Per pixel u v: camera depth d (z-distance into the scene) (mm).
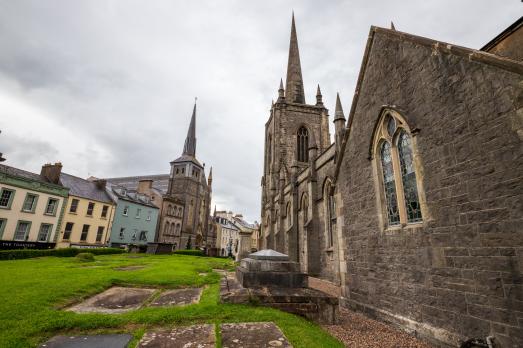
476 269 5293
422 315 6453
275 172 37750
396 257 7559
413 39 7438
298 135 39625
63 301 6852
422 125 6949
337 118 15047
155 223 56438
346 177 10727
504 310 4742
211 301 7086
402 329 6926
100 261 19031
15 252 20297
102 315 5625
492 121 5215
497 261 4930
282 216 31328
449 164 6066
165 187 77562
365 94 9859
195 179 75938
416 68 7324
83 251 26734
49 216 33594
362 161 9727
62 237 35062
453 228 5844
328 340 5266
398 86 8031
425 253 6543
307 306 7062
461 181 5746
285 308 6910
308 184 20984
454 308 5668
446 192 6090
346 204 10531
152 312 5938
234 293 6973
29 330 4656
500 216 4941
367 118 9586
